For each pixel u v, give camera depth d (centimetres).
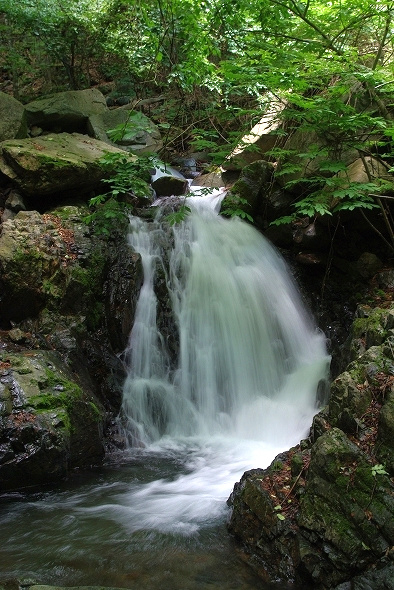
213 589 358
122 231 756
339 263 820
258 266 806
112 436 627
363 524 355
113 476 549
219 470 561
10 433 505
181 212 691
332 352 757
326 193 657
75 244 709
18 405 521
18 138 888
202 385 707
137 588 359
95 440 574
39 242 671
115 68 1152
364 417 421
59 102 1009
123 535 427
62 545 414
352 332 626
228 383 712
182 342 720
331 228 805
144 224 800
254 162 851
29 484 518
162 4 708
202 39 691
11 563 389
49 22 1034
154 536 425
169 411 683
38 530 438
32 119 990
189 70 723
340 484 376
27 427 507
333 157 672
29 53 1245
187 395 701
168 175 926
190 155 1093
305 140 796
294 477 418
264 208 861
